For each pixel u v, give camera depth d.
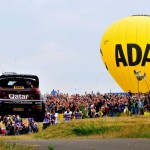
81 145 20.41
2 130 38.34
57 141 23.17
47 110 49.97
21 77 24.08
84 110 46.19
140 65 73.62
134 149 18.69
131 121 31.58
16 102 23.86
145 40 74.31
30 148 18.59
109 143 21.36
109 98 55.09
